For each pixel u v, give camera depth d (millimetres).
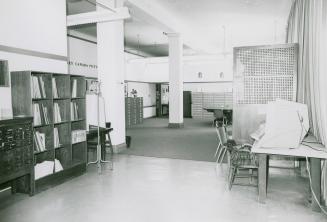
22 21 4418
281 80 4801
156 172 4945
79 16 6156
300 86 5000
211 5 7840
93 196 3793
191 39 11547
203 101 16203
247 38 12461
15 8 4297
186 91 16922
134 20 9414
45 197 3771
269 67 4855
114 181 4449
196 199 3656
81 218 3121
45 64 4871
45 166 4195
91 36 11484
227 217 3117
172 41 10844
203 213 3225
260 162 3488
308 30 4383
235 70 5031
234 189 4039
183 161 5754
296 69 4703
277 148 3396
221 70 16328
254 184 4172
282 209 3326
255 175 4594
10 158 3502
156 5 7895
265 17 9016
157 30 10930
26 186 3877
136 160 5867
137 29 10766
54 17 5078
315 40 3797
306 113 3523
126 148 7172
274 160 5430
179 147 7293
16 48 4305
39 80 4172
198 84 17016
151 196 3777
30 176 3807
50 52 4988
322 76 3412
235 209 3334
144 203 3535
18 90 4000
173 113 11422
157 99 17891
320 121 3607
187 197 3730
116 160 5891
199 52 14516
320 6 3506
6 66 4078
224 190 3994
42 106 4191
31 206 3469
